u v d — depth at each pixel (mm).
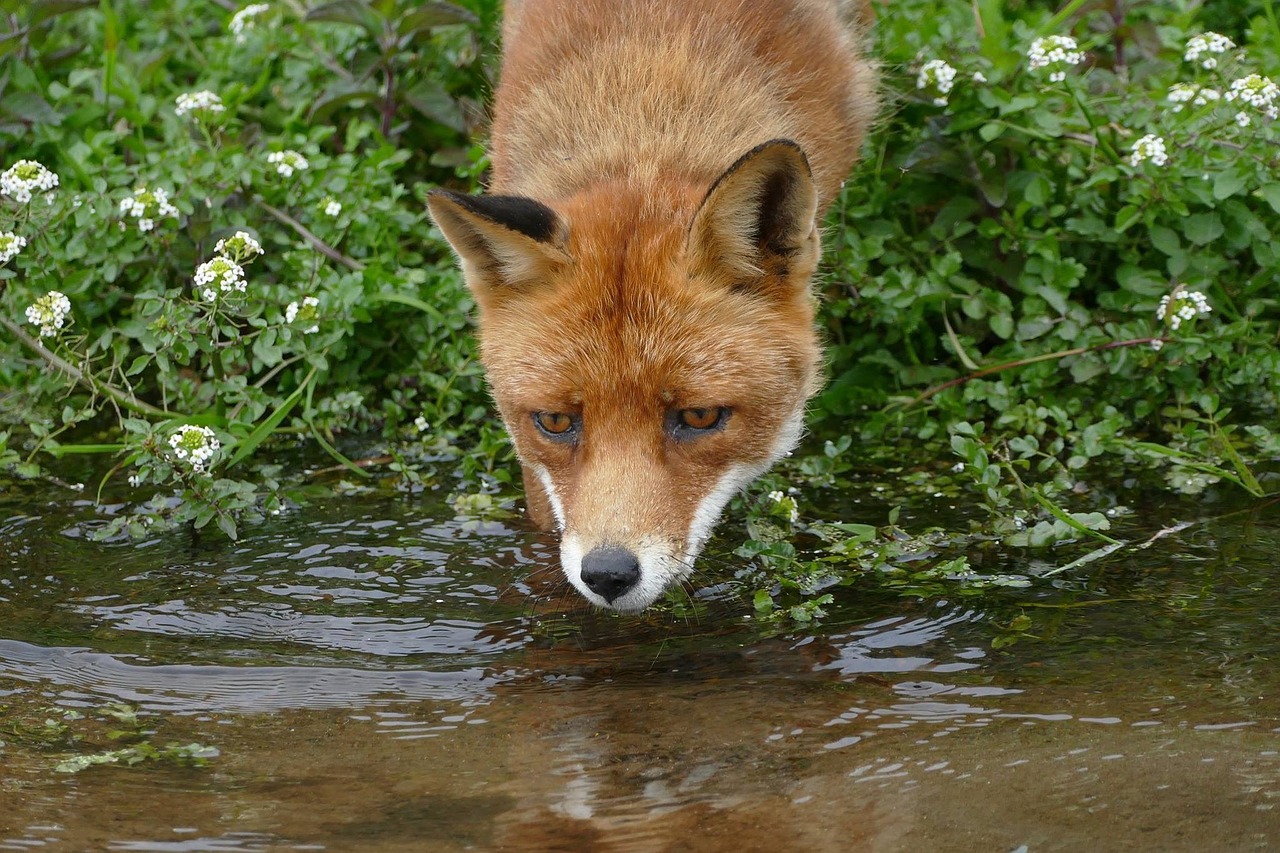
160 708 6602
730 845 5273
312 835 5414
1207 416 9883
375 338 10625
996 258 10680
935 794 5582
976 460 8531
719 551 8367
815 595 7695
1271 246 9961
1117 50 11641
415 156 12195
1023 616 7191
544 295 7492
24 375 10391
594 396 7207
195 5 13531
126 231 10477
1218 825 5285
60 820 5531
